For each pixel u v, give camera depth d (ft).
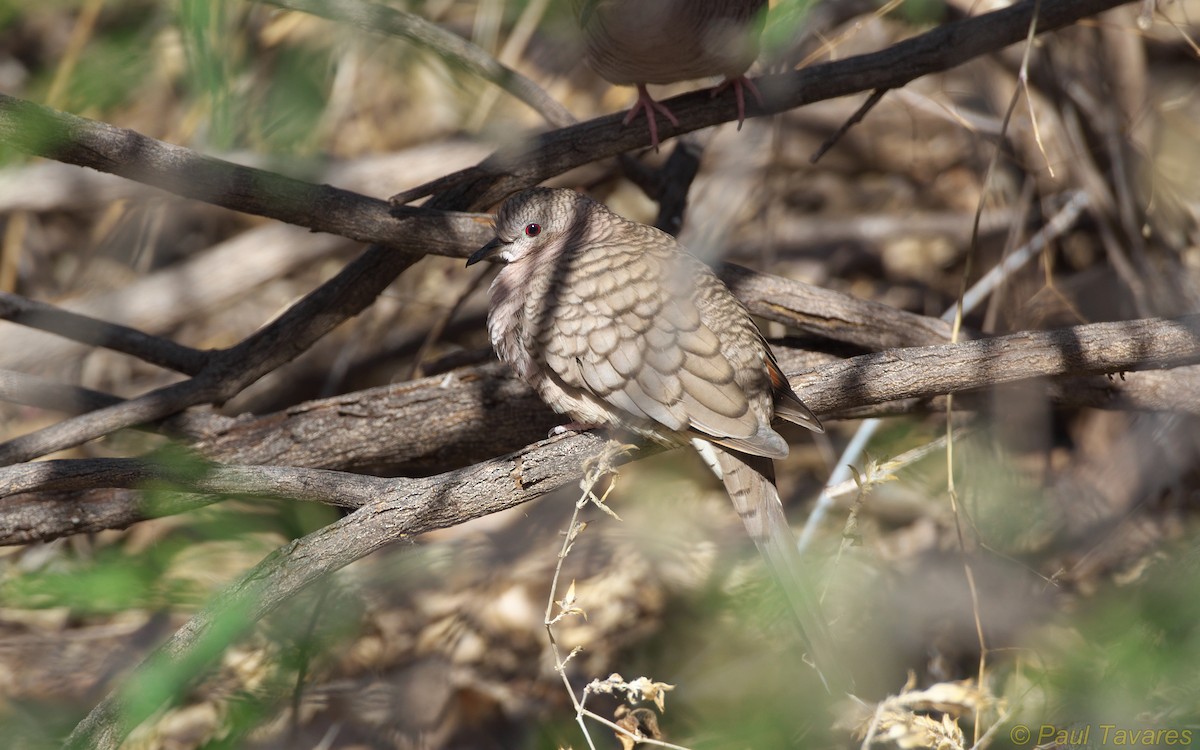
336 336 49.70
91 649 37.01
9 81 39.73
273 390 48.98
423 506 25.72
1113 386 33.60
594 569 39.22
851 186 51.21
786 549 26.84
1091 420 41.50
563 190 31.22
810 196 51.39
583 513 42.37
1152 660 23.90
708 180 45.98
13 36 39.70
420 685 36.55
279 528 33.53
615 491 43.57
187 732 33.19
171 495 30.14
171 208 50.21
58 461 27.09
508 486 26.05
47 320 35.70
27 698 35.24
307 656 32.83
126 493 30.99
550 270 28.17
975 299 41.32
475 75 38.42
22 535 31.14
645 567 39.09
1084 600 33.83
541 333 27.61
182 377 48.75
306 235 48.16
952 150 49.88
